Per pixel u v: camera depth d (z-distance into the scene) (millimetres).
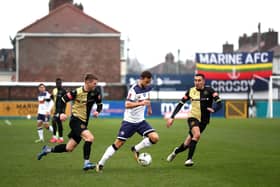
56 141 27547
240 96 63781
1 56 96062
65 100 16219
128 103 16203
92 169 16969
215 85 63562
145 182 14492
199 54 63312
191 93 17891
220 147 24656
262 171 16641
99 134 33219
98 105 16688
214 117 57812
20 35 73375
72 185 14055
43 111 27922
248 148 24234
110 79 74625
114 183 14328
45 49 73938
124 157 20422
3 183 14406
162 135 32406
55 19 74375
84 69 74375
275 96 66625
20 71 73438
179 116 56219
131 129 16531
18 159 19906
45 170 16891
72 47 74250
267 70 63594
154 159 19828
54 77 74000
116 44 74750
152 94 63219
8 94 63094
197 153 21938
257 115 58844
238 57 63656
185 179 15008
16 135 32500
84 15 74750
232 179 15039
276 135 32656
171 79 65500
